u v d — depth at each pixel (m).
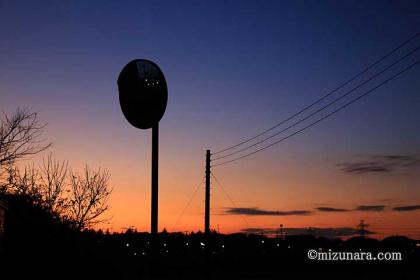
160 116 7.09
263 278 49.19
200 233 97.81
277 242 103.56
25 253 19.45
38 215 20.12
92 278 22.86
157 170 6.79
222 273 57.97
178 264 71.06
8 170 21.00
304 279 48.16
